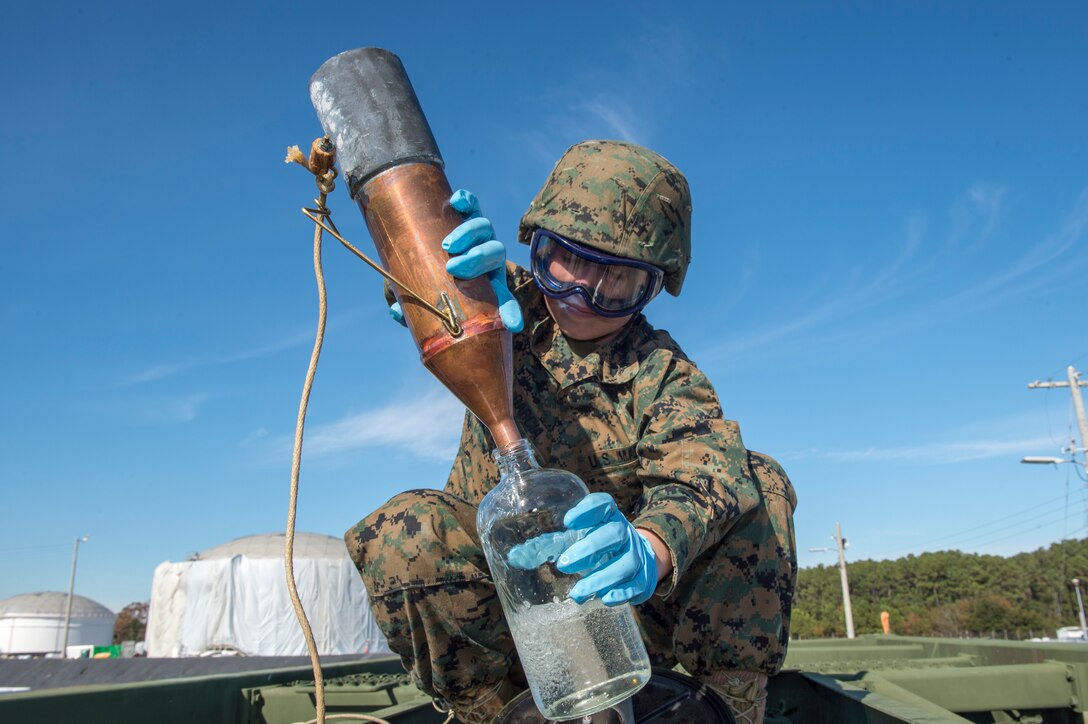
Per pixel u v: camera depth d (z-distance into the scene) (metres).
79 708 2.04
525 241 2.07
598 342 2.03
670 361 1.92
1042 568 77.25
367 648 27.02
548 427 2.02
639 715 1.57
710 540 1.56
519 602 1.26
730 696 1.88
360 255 1.36
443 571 1.61
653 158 1.90
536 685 1.23
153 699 2.31
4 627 35.38
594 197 1.78
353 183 1.48
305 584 26.02
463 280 1.40
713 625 1.85
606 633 1.23
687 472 1.61
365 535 1.69
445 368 1.40
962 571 82.50
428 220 1.43
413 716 2.49
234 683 2.78
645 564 1.28
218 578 26.12
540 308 2.13
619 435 1.96
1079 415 24.42
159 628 27.27
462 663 1.72
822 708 2.79
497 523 1.29
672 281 1.99
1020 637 64.19
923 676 2.87
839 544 35.66
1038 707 2.86
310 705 2.79
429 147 1.49
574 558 1.17
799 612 75.81
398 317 1.90
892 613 76.19
